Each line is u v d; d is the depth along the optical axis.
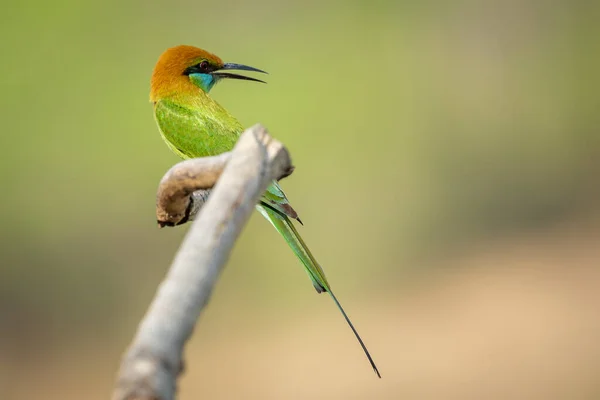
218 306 15.78
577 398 12.86
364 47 17.67
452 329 15.43
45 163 14.91
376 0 17.83
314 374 14.35
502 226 19.34
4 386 14.58
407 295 16.66
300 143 16.48
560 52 20.44
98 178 15.18
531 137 20.23
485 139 19.86
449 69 19.34
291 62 16.91
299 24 17.25
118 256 15.29
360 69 17.59
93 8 15.15
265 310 15.82
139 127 15.30
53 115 14.95
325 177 16.69
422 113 18.83
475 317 15.82
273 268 15.93
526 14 20.30
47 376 14.69
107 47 15.32
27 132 14.80
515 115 20.23
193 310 1.96
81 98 15.10
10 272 14.94
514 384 13.59
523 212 19.70
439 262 17.92
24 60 14.79
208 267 2.07
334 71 17.28
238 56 16.77
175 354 1.85
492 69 20.16
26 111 14.80
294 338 15.30
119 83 15.36
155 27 15.88
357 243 16.88
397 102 18.20
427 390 13.59
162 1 15.94
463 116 19.53
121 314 15.25
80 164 15.09
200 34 16.53
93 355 15.01
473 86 19.86
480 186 19.55
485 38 20.11
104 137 15.16
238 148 2.39
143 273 15.28
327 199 16.64
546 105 20.28
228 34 16.75
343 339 15.32
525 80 20.30
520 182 19.92
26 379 14.62
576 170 20.11
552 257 18.03
